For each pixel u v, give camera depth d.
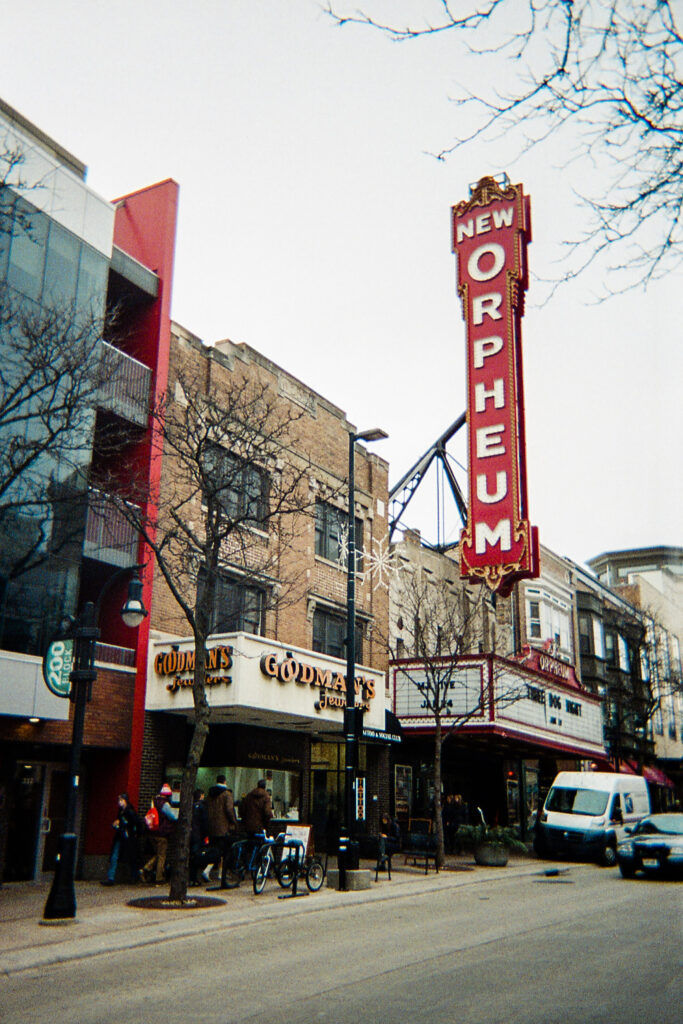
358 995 7.86
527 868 23.19
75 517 17.11
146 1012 7.33
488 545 23.00
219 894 15.45
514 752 33.66
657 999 7.49
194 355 21.62
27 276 16.98
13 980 8.84
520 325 24.62
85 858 17.97
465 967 9.14
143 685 18.98
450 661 26.03
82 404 14.41
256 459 19.28
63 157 20.97
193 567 18.14
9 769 16.70
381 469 28.89
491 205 25.31
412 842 22.81
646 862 19.47
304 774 23.06
